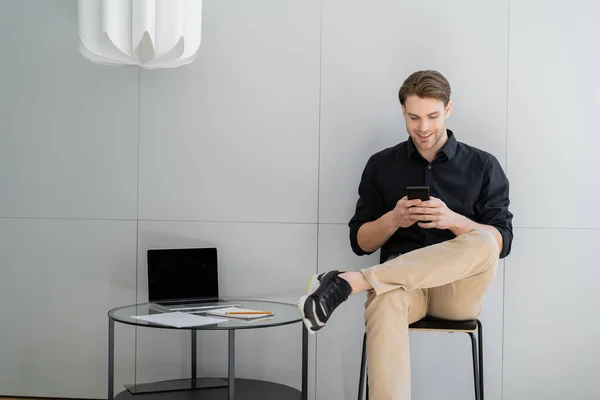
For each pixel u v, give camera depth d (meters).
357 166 2.85
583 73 2.76
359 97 2.85
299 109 2.88
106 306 2.95
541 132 2.78
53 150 2.96
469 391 2.80
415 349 2.82
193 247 2.92
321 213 2.87
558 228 2.78
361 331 2.84
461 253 2.17
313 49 2.87
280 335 2.89
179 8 2.46
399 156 2.59
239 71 2.90
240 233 2.90
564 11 2.77
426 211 2.32
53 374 2.97
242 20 2.90
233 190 2.90
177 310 2.56
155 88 2.93
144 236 2.93
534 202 2.78
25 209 2.97
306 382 2.66
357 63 2.85
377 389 2.11
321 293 2.12
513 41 2.79
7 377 2.96
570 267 2.77
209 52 2.91
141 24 2.40
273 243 2.89
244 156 2.90
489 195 2.51
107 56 2.51
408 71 2.83
